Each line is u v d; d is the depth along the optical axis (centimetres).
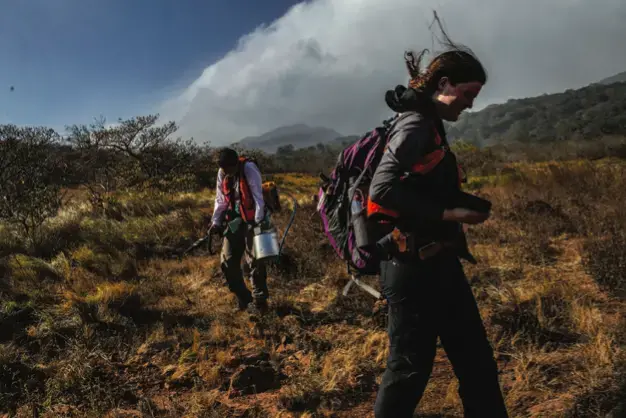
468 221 204
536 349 372
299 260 632
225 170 480
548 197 866
